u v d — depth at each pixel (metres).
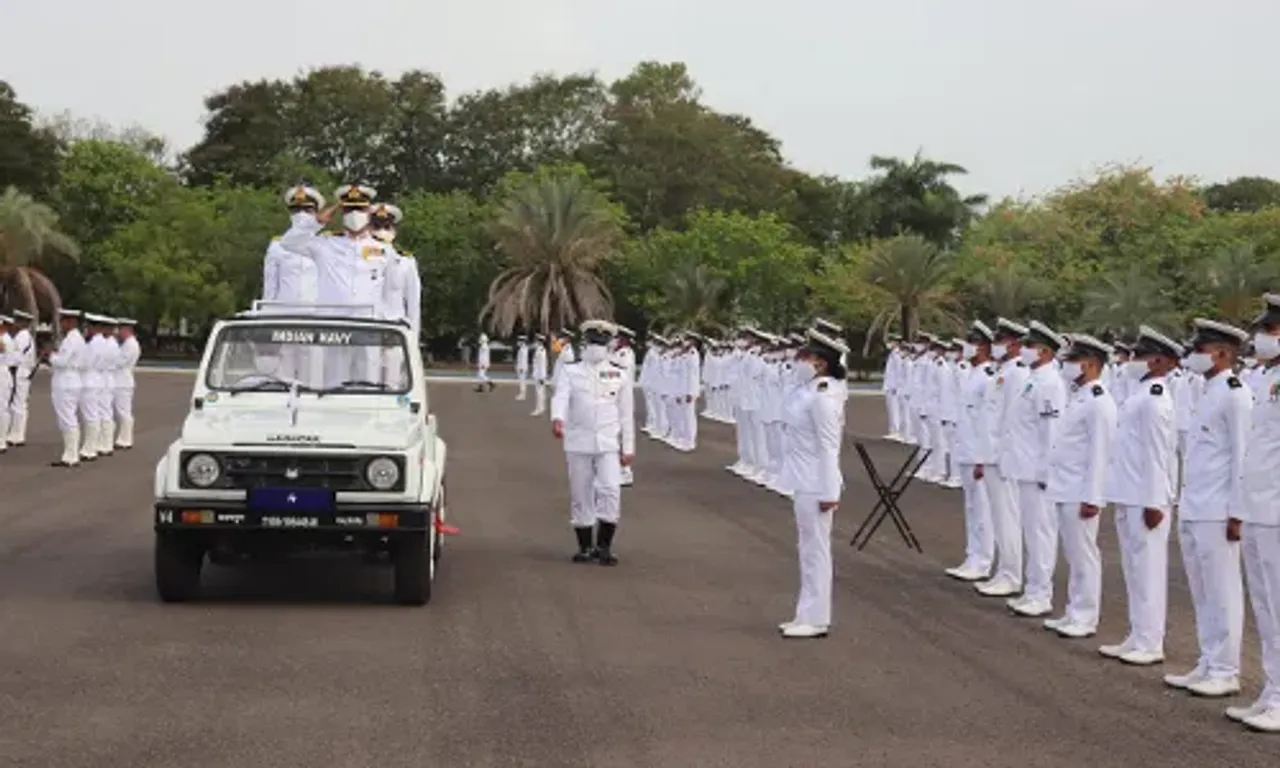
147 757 6.82
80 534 14.21
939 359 23.89
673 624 10.45
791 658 9.41
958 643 10.11
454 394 47.03
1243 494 8.34
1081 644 10.29
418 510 10.39
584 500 13.24
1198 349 9.11
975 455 12.59
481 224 67.50
